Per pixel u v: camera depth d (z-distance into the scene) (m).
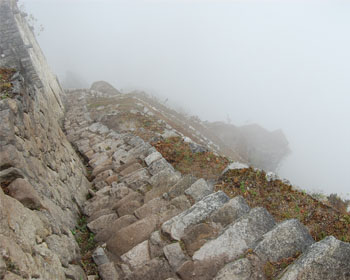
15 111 4.47
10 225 2.81
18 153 4.12
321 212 5.45
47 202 4.42
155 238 4.35
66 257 3.70
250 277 3.31
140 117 16.03
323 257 3.00
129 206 5.57
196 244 4.04
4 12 14.46
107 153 9.62
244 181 6.34
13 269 2.43
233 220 4.26
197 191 5.36
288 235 3.55
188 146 8.84
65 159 7.07
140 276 3.89
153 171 6.91
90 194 7.04
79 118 17.78
